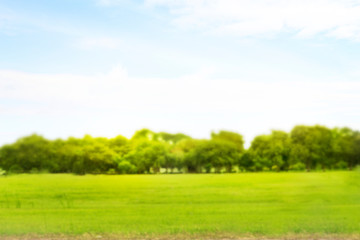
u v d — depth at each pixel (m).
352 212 19.80
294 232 14.57
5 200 22.09
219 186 24.48
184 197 23.03
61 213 19.83
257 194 22.91
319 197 21.98
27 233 14.55
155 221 17.36
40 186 23.48
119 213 19.91
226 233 14.41
